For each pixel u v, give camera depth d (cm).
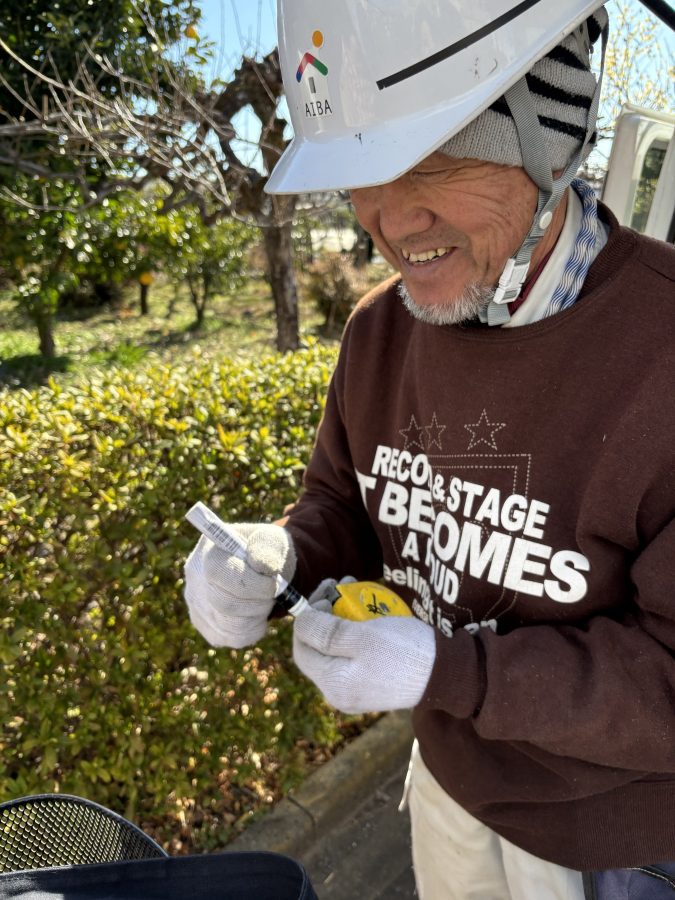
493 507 111
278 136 480
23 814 92
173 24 513
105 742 200
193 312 1463
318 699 243
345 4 94
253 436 222
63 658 189
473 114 87
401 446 129
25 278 980
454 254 101
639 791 110
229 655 214
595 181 353
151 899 79
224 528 114
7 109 596
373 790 248
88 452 196
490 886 133
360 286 1218
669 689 97
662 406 96
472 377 110
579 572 105
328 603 117
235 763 223
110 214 843
